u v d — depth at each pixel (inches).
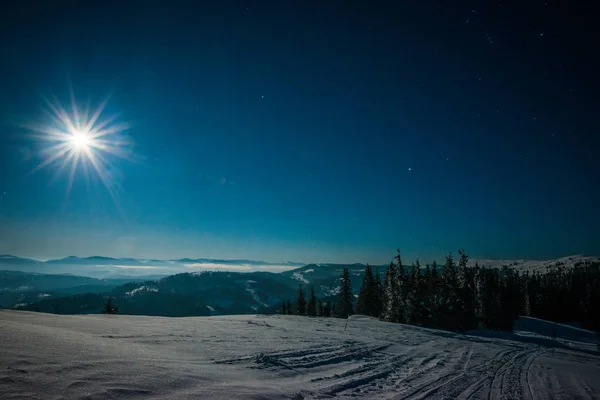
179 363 330.0
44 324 471.8
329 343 639.8
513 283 3193.9
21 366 226.2
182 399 225.6
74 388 207.5
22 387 193.5
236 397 248.5
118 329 525.0
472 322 1750.7
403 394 361.4
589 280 4377.5
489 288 2268.7
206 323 776.9
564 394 426.3
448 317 1659.7
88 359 275.6
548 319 3203.7
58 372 229.3
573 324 3122.5
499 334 1471.5
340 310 2458.2
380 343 740.7
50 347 292.2
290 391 302.0
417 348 748.0
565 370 634.2
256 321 931.3
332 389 342.0
